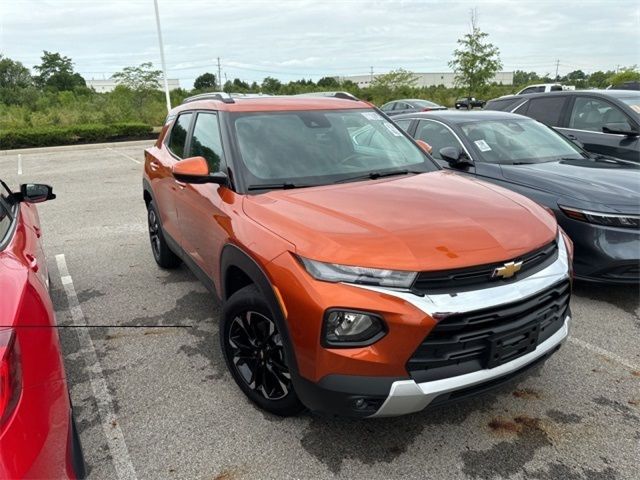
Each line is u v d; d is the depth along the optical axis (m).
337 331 2.23
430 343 2.21
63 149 19.22
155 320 4.20
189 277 5.15
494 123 5.75
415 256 2.26
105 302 4.58
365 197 2.88
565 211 4.20
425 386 2.21
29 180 11.77
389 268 2.23
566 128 7.23
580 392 3.06
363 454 2.59
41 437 1.77
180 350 3.70
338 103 4.04
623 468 2.47
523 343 2.41
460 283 2.27
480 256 2.30
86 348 3.76
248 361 2.96
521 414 2.87
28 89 33.50
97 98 31.45
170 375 3.37
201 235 3.54
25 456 1.67
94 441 2.76
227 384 3.25
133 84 28.70
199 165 3.13
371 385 2.22
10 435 1.64
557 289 2.56
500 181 4.82
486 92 26.09
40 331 2.00
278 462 2.56
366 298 2.20
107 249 6.17
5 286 2.01
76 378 3.37
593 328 3.84
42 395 1.86
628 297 4.34
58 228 7.23
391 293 2.19
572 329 3.83
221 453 2.63
